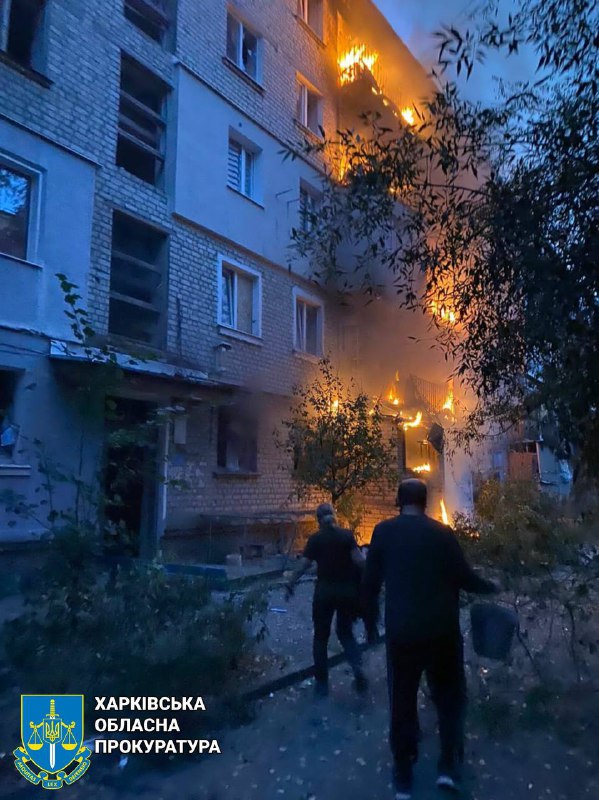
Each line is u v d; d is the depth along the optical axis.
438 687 3.78
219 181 12.34
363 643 6.30
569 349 4.06
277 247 13.75
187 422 10.95
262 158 13.64
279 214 13.93
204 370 11.31
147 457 6.81
